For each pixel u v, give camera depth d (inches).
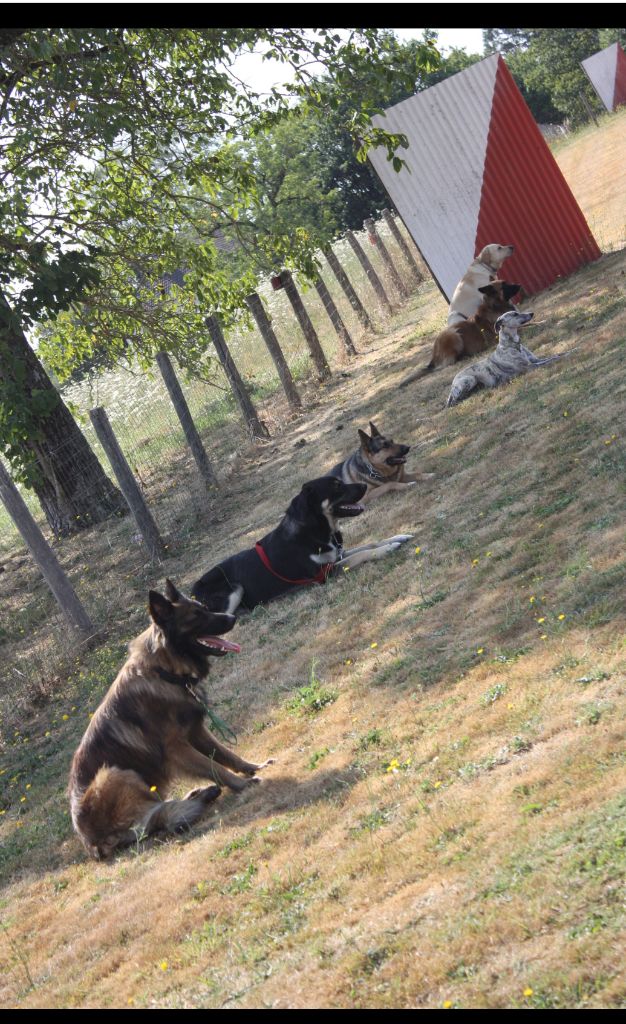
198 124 539.2
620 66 1910.7
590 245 609.0
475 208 600.1
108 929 198.8
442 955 135.5
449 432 422.6
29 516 435.2
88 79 454.0
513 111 586.9
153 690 245.6
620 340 411.2
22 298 444.8
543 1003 117.9
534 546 269.0
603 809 148.4
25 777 334.6
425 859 164.2
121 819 239.3
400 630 270.7
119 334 609.0
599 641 202.7
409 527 348.8
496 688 208.2
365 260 869.8
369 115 482.0
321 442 546.6
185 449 727.1
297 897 175.2
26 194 488.7
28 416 445.7
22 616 514.0
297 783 223.5
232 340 995.9
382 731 221.6
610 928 123.7
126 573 502.9
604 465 294.7
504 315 440.1
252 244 620.4
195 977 165.2
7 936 220.1
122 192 580.4
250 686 293.1
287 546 353.4
